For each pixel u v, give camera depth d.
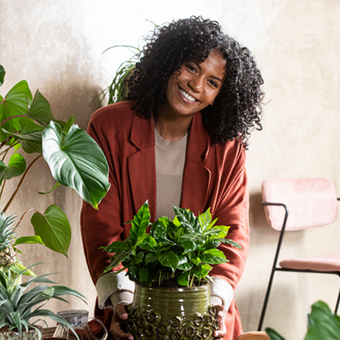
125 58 2.44
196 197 1.50
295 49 3.03
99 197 0.99
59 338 0.97
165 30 1.48
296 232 3.04
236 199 1.55
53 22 2.24
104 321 1.42
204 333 0.91
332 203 2.94
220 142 1.54
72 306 2.29
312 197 2.87
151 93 1.45
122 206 1.46
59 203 2.25
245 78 1.49
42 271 2.22
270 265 2.93
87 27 2.33
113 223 1.39
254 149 2.91
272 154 2.96
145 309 0.91
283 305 2.97
